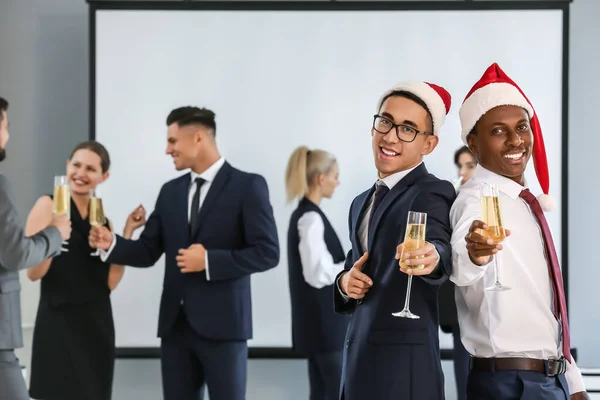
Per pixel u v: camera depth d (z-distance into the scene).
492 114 2.32
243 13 4.89
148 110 4.89
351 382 2.30
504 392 2.18
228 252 3.39
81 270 3.78
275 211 4.87
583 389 2.31
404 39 4.88
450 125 4.84
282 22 4.89
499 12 4.86
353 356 2.31
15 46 5.03
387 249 2.30
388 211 2.34
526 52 4.86
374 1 4.88
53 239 3.11
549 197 2.42
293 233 3.96
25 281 4.60
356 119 4.89
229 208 3.48
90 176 3.82
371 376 2.25
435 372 2.25
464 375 3.77
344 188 4.86
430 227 2.22
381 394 2.22
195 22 4.90
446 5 4.87
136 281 4.85
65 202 3.22
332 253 4.02
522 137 2.31
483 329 2.21
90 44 4.88
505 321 2.19
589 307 4.93
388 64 4.88
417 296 2.27
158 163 4.88
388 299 2.27
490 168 2.34
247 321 3.47
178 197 3.56
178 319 3.46
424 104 2.37
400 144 2.35
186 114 3.54
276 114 4.89
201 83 4.90
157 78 4.89
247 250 3.41
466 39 4.87
